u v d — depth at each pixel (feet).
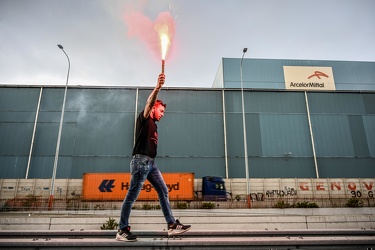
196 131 99.86
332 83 131.34
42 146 95.04
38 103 99.45
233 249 7.55
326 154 98.73
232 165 96.22
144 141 9.32
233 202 75.51
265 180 88.74
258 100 104.37
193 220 33.88
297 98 105.29
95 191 78.64
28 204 75.31
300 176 95.61
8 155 93.35
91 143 96.48
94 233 9.00
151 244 7.47
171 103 102.58
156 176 9.38
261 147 98.63
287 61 132.87
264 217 33.91
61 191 83.76
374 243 7.80
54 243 7.45
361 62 134.51
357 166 97.71
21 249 7.43
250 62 131.85
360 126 102.73
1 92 99.86
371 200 82.84
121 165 94.68
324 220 33.40
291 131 101.14
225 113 102.27
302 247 7.71
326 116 103.40
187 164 95.96
